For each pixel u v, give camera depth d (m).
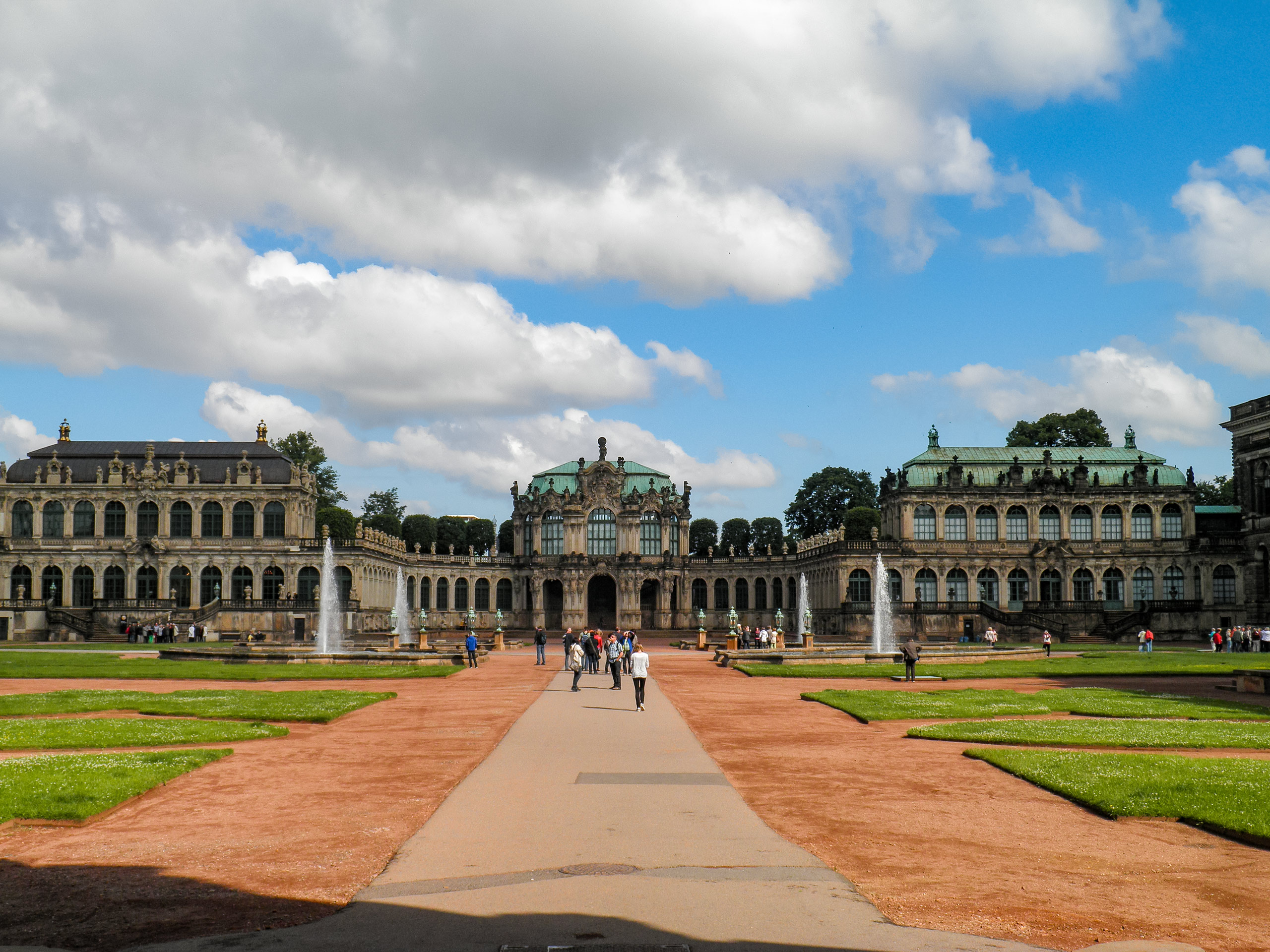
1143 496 165.00
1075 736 39.22
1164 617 141.38
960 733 40.19
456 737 40.41
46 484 160.50
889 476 174.12
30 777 29.22
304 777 31.42
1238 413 133.25
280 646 115.56
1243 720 45.91
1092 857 22.36
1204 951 16.75
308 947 16.72
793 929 17.44
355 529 191.00
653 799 27.91
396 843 23.33
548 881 20.25
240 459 163.75
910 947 16.72
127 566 159.62
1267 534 128.62
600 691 62.00
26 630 139.25
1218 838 23.97
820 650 103.69
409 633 159.88
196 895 19.58
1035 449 175.25
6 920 18.19
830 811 26.70
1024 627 144.38
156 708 48.41
